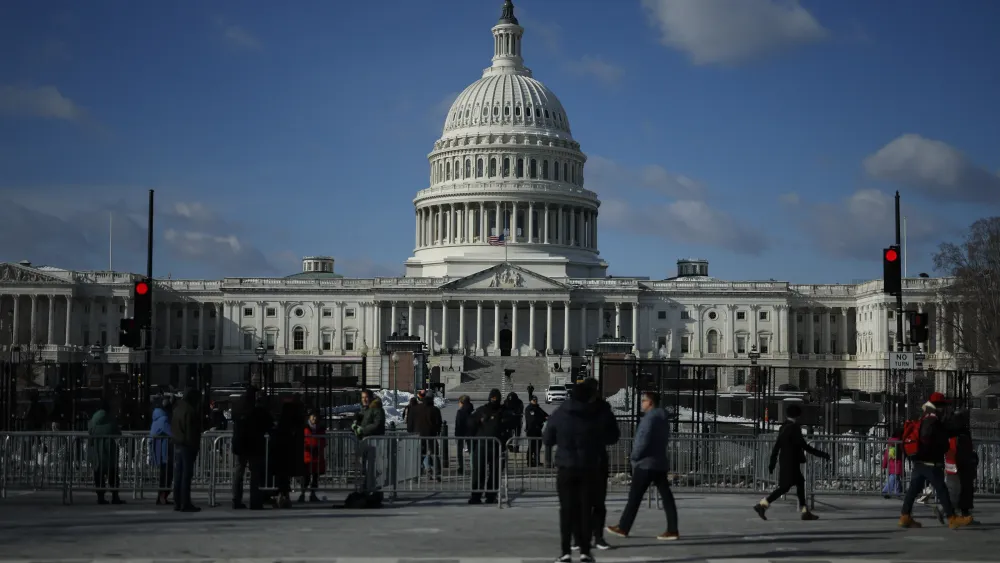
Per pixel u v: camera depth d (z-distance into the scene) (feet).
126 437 134.62
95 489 130.82
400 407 372.79
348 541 100.63
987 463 146.41
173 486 127.34
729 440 143.43
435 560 90.17
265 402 188.96
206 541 100.42
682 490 144.36
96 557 91.61
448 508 127.85
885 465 142.10
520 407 206.28
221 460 149.79
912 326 180.96
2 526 110.52
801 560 91.66
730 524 114.62
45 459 138.41
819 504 135.03
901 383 184.65
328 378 210.18
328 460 151.02
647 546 99.35
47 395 235.61
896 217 184.03
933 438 111.04
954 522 110.83
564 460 89.81
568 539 89.30
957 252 488.85
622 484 155.43
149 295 195.42
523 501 135.03
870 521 117.80
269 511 124.98
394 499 134.92
